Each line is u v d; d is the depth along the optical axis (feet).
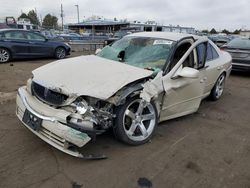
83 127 9.61
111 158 10.87
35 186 8.96
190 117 16.33
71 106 9.93
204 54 15.65
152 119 12.40
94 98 9.95
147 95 11.20
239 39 33.27
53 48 41.27
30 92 11.59
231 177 10.15
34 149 11.24
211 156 11.62
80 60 13.20
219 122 15.78
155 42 14.56
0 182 9.05
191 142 12.82
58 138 9.75
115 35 72.28
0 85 22.16
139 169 10.26
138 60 13.82
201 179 9.91
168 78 12.57
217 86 19.63
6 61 36.32
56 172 9.77
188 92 14.08
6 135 12.35
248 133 14.42
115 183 9.35
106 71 11.53
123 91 10.55
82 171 9.91
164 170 10.30
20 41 37.14
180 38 14.57
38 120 10.14
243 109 18.65
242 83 27.73
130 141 11.62
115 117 10.78
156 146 12.16
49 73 11.62
